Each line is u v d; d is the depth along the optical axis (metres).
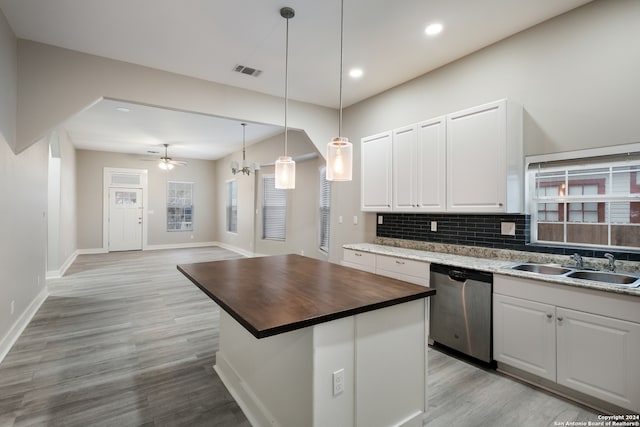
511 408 2.05
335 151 2.13
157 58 3.29
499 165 2.65
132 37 2.90
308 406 1.49
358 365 1.62
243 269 2.42
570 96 2.50
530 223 2.79
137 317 3.73
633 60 2.22
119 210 8.95
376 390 1.70
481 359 2.52
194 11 2.52
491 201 2.70
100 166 8.67
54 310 3.96
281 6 2.45
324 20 2.63
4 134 2.65
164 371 2.53
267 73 3.63
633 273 2.21
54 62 3.04
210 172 10.27
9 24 2.67
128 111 5.07
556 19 2.57
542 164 2.69
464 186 2.91
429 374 2.45
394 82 3.85
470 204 2.87
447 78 3.38
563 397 2.15
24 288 3.46
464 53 3.16
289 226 6.84
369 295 1.74
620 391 1.86
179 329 3.38
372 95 4.29
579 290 2.01
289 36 2.88
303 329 1.52
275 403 1.78
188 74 3.67
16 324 3.16
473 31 2.78
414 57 3.24
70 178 7.04
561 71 2.54
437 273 2.84
